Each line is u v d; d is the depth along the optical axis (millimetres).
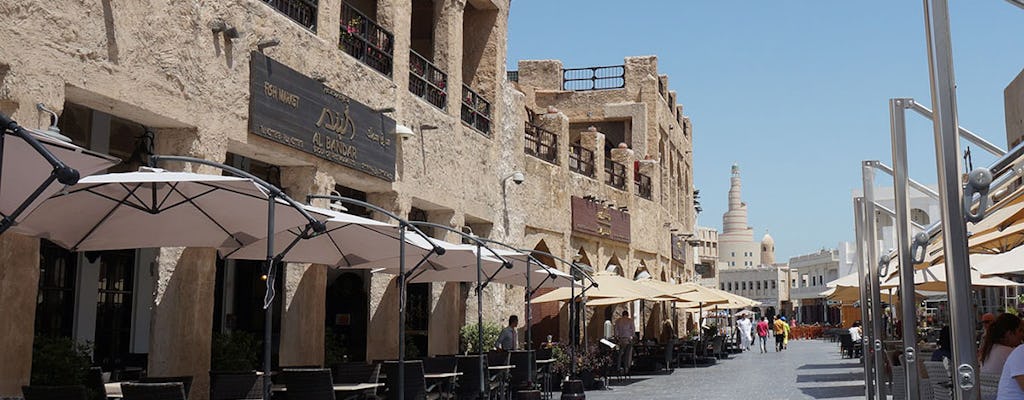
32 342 9680
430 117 19078
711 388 21047
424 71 19562
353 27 16812
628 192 32344
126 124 15305
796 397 18250
